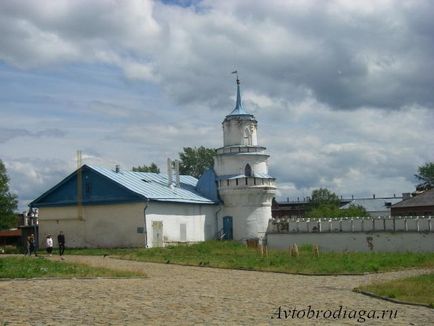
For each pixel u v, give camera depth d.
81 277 23.75
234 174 61.44
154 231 50.19
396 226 50.88
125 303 16.81
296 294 19.97
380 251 50.38
